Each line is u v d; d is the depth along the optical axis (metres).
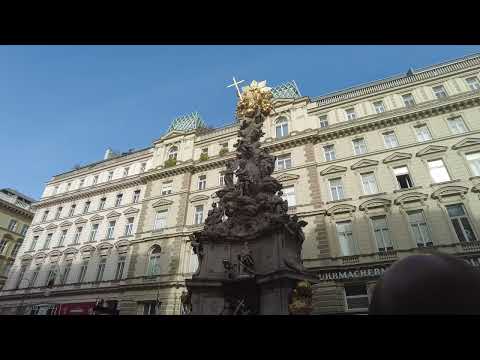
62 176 51.00
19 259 43.66
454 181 25.03
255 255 13.43
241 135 19.08
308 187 29.88
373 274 22.89
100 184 44.34
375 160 28.81
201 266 13.90
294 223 13.80
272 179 15.82
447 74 30.83
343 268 24.08
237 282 12.48
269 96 20.62
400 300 1.56
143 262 32.91
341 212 27.39
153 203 37.34
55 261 39.84
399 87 32.56
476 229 22.62
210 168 37.50
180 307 28.30
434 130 28.38
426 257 1.70
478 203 23.44
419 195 25.30
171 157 41.88
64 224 43.19
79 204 44.78
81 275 36.81
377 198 26.56
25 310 36.44
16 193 61.88
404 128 29.70
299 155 32.59
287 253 12.98
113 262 35.41
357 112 33.31
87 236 40.00
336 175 29.81
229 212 15.20
